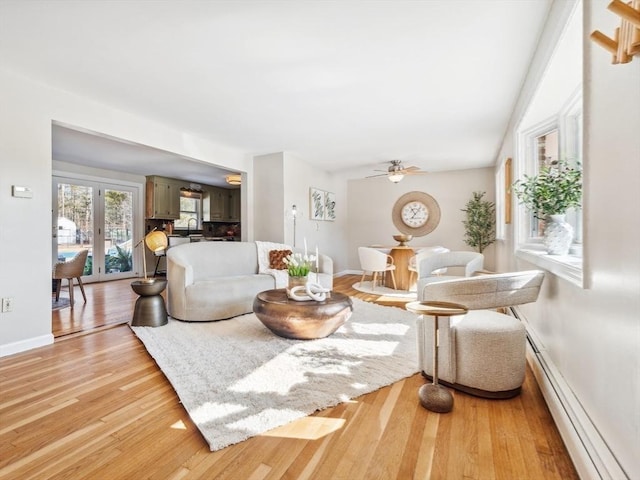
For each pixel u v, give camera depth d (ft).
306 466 4.43
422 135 14.12
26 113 8.79
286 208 17.28
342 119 12.10
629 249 3.32
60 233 18.79
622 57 3.03
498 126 12.93
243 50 7.50
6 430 5.24
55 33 6.84
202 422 5.36
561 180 7.23
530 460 4.51
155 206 22.90
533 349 7.39
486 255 20.80
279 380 6.87
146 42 7.18
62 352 8.61
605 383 3.86
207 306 11.22
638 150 3.15
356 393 6.35
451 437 5.03
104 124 10.69
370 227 24.62
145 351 8.70
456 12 6.20
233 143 15.26
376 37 7.00
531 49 7.41
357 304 14.15
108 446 4.85
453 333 6.49
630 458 3.25
